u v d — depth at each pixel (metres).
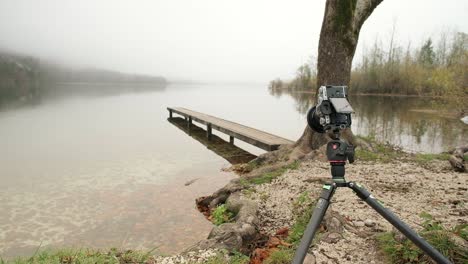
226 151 11.77
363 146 7.88
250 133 11.48
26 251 4.40
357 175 5.88
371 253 3.03
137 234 4.87
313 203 4.38
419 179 5.60
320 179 5.73
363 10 7.21
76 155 10.60
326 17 7.35
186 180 7.78
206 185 7.34
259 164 8.44
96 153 10.97
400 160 7.08
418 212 4.00
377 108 25.92
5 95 44.81
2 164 9.33
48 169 8.80
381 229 3.50
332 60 7.34
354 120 19.02
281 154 8.26
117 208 5.93
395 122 18.16
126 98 43.81
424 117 20.27
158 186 7.27
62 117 21.09
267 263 3.06
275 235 3.96
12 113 23.00
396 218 1.75
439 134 14.30
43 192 6.86
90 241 4.68
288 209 4.65
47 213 5.71
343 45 7.27
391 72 43.03
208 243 3.43
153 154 10.96
